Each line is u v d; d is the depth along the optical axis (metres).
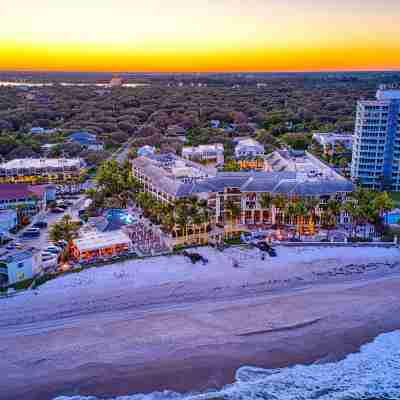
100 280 105.56
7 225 135.75
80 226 140.62
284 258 119.69
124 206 163.25
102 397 72.56
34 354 81.50
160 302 99.88
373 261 120.12
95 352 82.75
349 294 105.38
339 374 79.44
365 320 95.12
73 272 108.38
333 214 134.25
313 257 120.75
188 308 98.06
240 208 143.88
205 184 144.75
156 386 75.12
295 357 83.38
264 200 138.25
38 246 124.94
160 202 148.62
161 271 110.69
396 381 77.88
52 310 94.62
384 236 133.88
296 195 139.00
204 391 74.50
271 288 107.25
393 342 88.25
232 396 73.50
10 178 190.25
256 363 81.50
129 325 91.12
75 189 184.25
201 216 130.25
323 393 75.00
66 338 86.31
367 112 181.38
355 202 139.88
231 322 93.19
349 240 130.12
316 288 108.06
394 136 181.25
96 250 117.38
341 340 88.44
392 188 185.50
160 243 127.00
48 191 168.75
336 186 142.50
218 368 79.81
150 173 165.62
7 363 79.00
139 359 81.38
